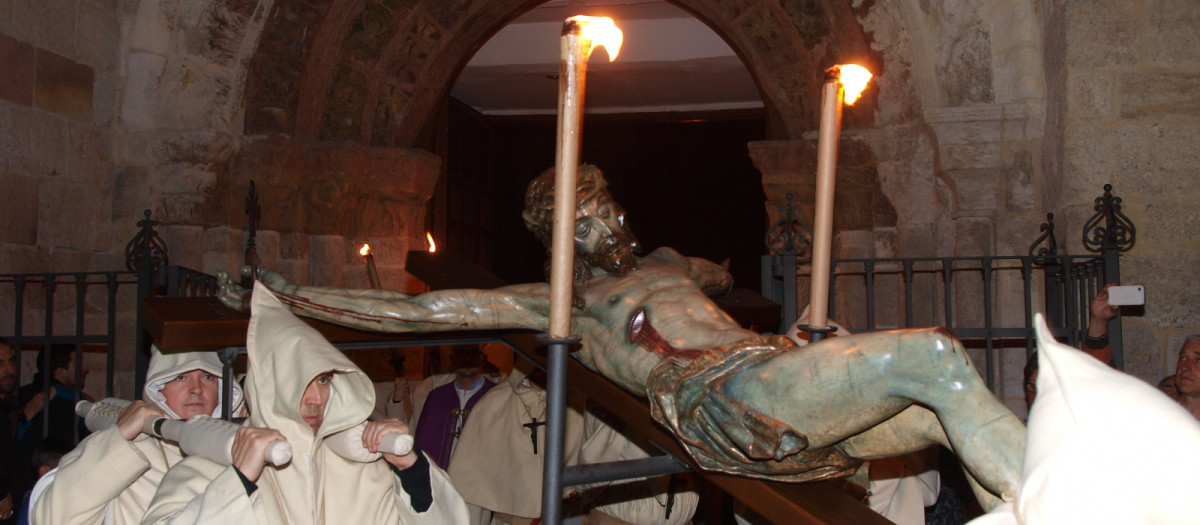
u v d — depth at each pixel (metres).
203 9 5.64
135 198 5.62
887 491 2.95
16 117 4.98
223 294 2.37
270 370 2.07
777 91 6.07
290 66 6.04
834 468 1.94
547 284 2.35
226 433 2.02
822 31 5.79
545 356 2.37
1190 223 4.44
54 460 3.25
